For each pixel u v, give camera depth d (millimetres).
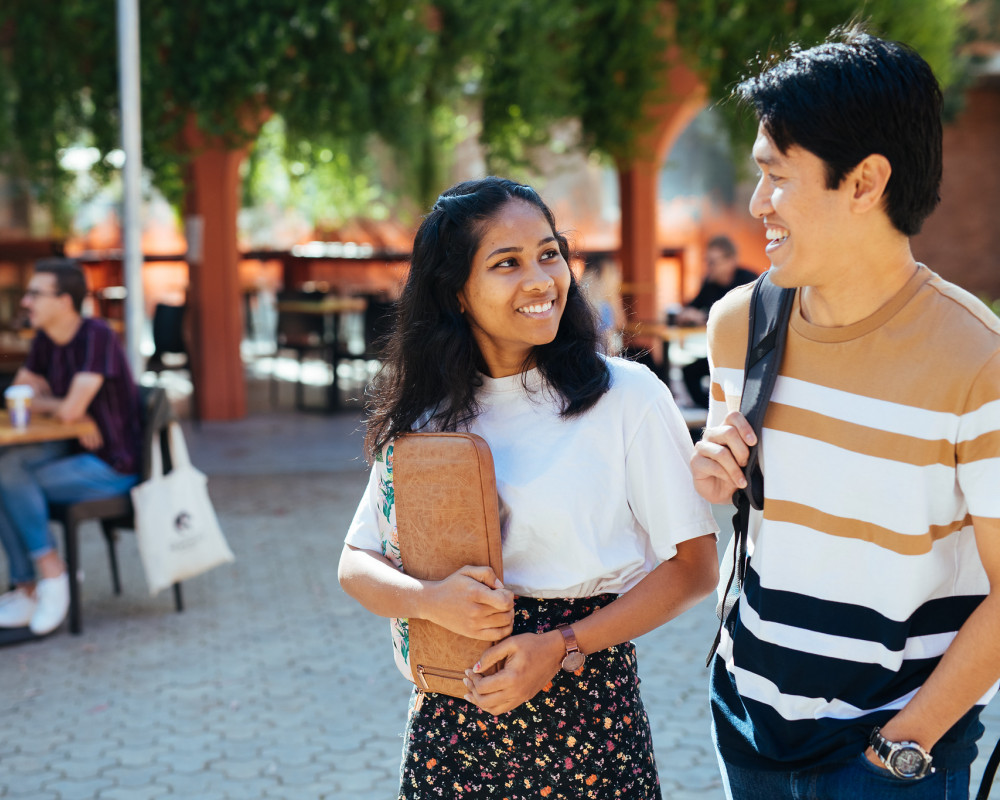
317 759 3279
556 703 1564
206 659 4145
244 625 4539
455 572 1506
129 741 3422
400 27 8195
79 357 4469
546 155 13250
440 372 1591
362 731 3482
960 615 1387
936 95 1296
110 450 4441
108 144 8336
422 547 1547
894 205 1306
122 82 5973
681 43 9227
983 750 3203
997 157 15891
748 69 1443
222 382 9758
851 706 1411
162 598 4930
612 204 14562
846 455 1372
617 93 9281
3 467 4320
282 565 5465
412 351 1618
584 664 1570
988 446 1274
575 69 9344
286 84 8305
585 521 1544
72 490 4375
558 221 1700
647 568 1645
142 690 3838
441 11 8641
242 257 12664
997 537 1276
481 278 1535
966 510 1357
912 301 1340
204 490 4617
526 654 1464
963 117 15766
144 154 8375
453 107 9156
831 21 8742
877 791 1361
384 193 9602
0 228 8766
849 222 1306
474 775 1598
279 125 9734
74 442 4594
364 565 1650
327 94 8289
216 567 5441
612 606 1524
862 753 1378
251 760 3275
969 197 15930
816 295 1399
